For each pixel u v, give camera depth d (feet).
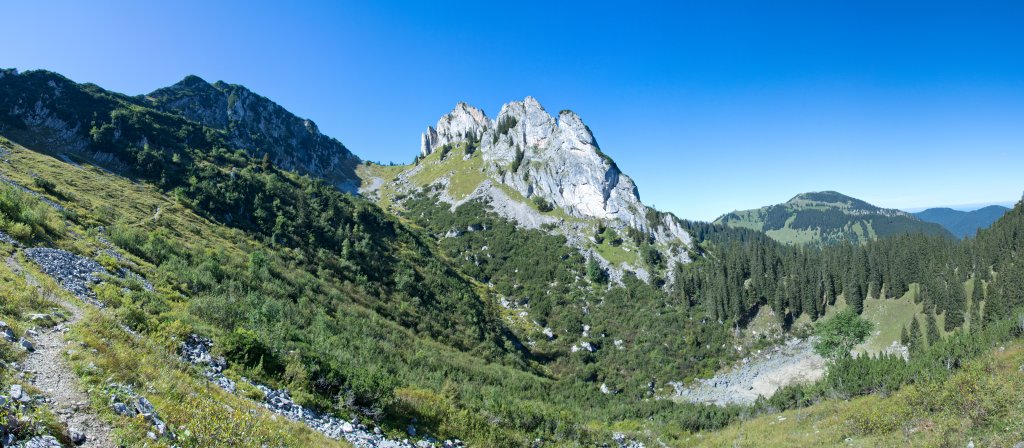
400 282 293.02
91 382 45.75
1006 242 360.07
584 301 388.57
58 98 383.24
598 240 500.74
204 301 113.50
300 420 67.56
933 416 86.84
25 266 93.40
